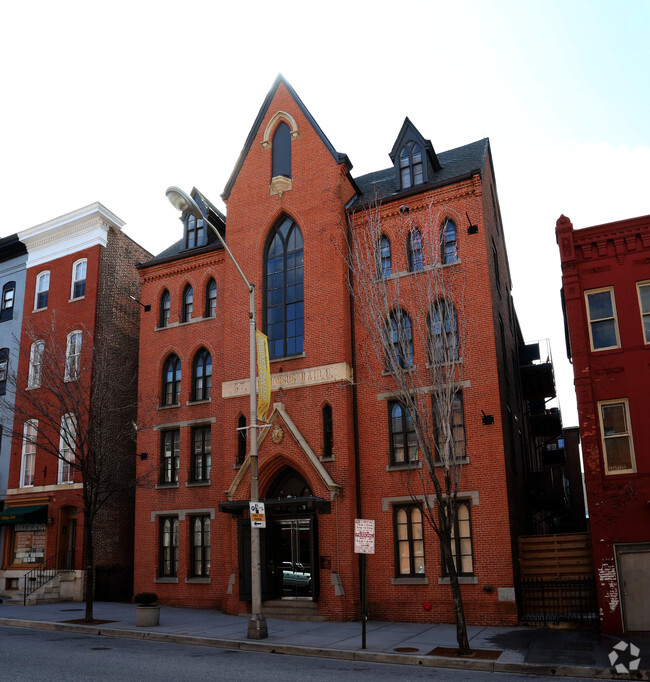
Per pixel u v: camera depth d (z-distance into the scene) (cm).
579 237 1927
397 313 1798
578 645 1489
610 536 1712
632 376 1795
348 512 2061
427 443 1645
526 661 1302
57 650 1440
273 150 2541
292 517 2170
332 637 1634
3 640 1598
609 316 1869
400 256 2231
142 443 2659
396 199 2278
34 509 2773
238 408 2361
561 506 3350
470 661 1309
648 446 1739
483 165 2302
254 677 1147
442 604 1934
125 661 1303
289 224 2450
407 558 2038
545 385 3167
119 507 2827
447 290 1995
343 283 2250
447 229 2214
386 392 2155
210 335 2597
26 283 3203
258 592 1642
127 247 3177
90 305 2939
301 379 2241
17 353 3103
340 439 2130
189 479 2509
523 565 2028
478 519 1942
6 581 2816
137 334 3148
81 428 2111
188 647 1541
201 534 2458
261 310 2406
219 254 2638
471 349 2066
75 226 3091
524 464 2706
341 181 2358
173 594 2430
